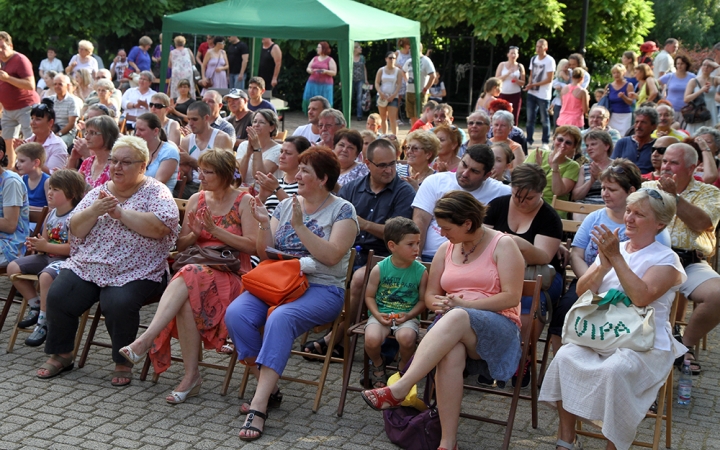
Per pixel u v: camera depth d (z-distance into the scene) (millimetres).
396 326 4672
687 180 5480
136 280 5086
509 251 4387
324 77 17375
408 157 6621
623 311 4121
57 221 5691
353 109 22172
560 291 5227
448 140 6672
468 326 4105
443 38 22578
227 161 5125
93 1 21672
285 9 11695
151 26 23672
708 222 5227
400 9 21766
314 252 4727
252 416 4348
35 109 7648
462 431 4535
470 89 21781
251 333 4629
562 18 20578
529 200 5035
